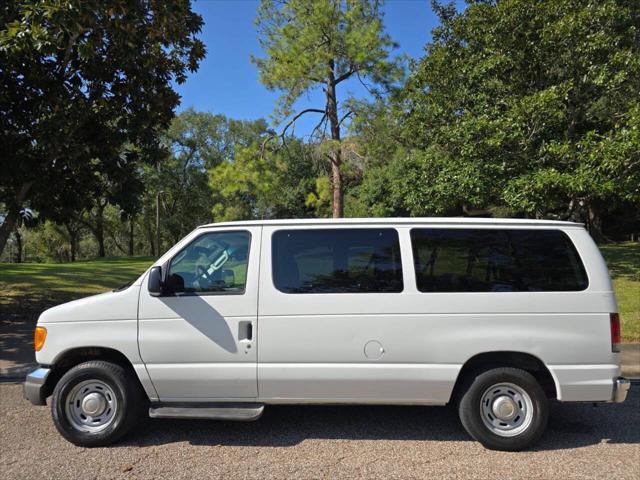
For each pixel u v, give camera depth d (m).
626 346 7.70
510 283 4.40
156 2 9.16
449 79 13.71
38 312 10.72
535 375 4.55
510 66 12.51
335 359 4.34
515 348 4.29
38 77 8.77
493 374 4.33
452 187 12.62
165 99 10.29
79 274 17.12
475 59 13.00
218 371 4.36
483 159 12.23
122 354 4.50
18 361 7.15
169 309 4.41
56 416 4.41
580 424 5.02
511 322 4.32
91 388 4.48
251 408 4.37
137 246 67.19
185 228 55.59
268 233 4.58
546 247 4.50
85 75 9.57
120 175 10.23
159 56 10.01
